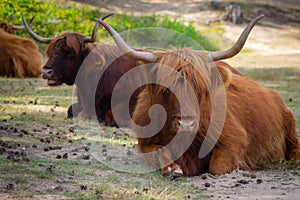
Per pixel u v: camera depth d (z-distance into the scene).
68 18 45.91
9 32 37.88
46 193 11.36
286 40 70.19
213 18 71.81
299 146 16.92
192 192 12.12
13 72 35.12
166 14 67.31
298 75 43.03
